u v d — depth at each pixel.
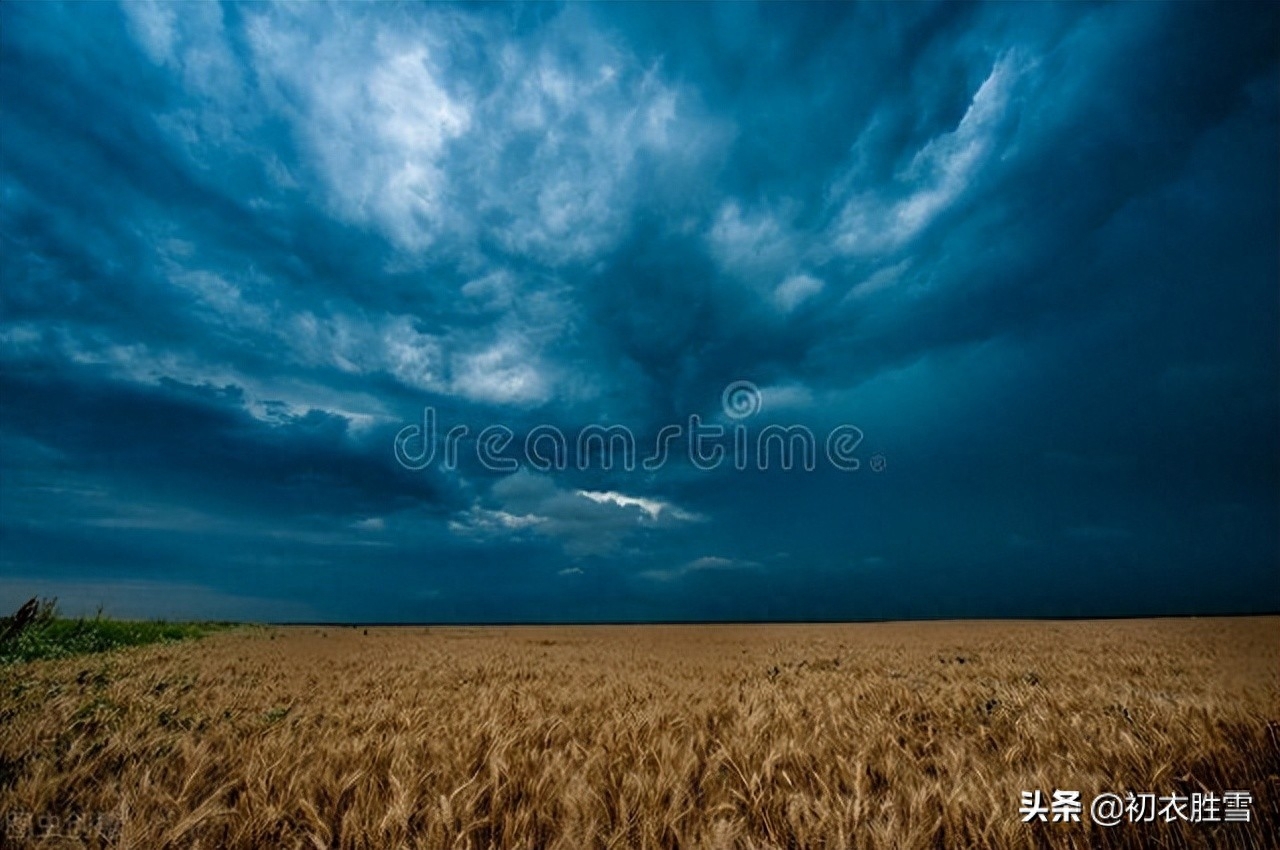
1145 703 7.51
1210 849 3.83
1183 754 5.14
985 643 24.84
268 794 4.36
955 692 9.10
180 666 12.64
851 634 36.62
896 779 4.76
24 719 6.06
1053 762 5.11
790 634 37.78
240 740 5.82
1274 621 43.12
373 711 7.49
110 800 4.09
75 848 3.50
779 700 8.34
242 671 12.57
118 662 12.38
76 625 17.84
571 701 8.67
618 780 4.77
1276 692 7.95
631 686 10.30
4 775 4.57
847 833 3.72
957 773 4.71
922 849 3.70
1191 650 18.75
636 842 3.91
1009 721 6.91
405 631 50.44
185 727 6.42
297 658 16.53
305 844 3.90
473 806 4.21
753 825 4.14
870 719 6.94
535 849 3.92
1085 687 10.05
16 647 13.59
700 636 36.81
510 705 8.08
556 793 4.41
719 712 7.53
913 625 53.16
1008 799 4.05
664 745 5.35
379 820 3.95
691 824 4.05
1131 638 25.92
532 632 47.66
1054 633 31.67
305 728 6.25
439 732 6.17
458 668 14.87
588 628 58.50
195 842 3.68
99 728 6.02
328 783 4.55
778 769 4.98
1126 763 5.04
